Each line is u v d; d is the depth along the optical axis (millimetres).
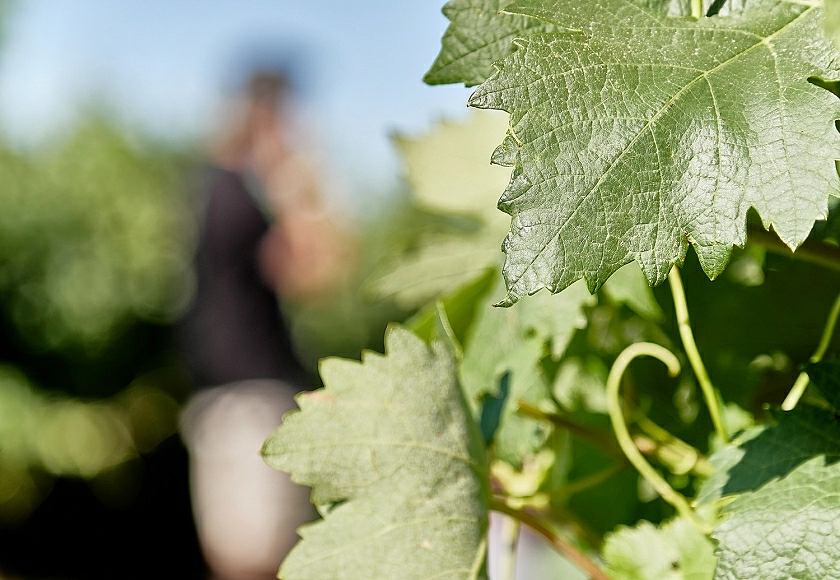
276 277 3742
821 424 389
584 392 597
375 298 764
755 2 358
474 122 722
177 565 5289
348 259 4367
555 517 575
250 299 3686
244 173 3766
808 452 384
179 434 5414
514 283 303
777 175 311
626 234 309
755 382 537
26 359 5062
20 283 5008
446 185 733
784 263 516
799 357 527
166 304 5395
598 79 325
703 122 320
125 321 5262
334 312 5777
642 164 315
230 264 3668
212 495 3732
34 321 5043
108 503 5254
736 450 409
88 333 5156
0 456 4809
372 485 448
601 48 334
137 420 5398
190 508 5410
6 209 4969
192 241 3965
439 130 736
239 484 3662
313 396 459
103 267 5172
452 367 481
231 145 3816
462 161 725
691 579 469
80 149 5289
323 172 4004
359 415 457
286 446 448
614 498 605
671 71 331
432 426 460
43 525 5113
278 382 3701
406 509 447
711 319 539
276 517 3705
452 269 727
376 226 5867
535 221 308
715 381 546
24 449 4855
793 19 344
